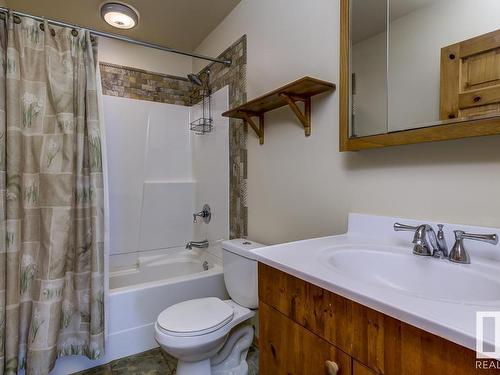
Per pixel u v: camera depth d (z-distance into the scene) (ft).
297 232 5.19
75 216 5.37
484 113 2.78
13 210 4.74
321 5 4.66
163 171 9.15
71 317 5.39
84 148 5.46
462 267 2.67
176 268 8.48
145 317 6.17
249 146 6.48
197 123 9.02
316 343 2.49
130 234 8.50
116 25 7.16
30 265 4.93
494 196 2.84
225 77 7.43
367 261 3.28
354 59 4.04
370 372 2.04
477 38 2.85
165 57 9.34
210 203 8.25
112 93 8.52
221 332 4.59
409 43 3.43
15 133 4.78
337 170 4.44
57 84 5.08
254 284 5.10
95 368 5.58
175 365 5.67
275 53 5.66
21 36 4.95
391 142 3.52
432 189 3.31
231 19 7.17
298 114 4.80
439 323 1.63
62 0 6.61
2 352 4.58
